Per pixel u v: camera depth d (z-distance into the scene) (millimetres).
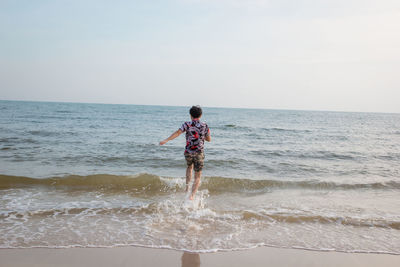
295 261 3207
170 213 4707
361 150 13547
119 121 31922
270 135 20281
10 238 3572
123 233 3844
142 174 6805
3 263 2947
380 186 6855
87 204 5074
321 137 19844
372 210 5105
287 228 4199
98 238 3662
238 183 6703
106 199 5453
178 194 5953
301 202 5562
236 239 3760
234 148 13039
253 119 47500
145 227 4078
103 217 4445
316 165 9594
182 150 11695
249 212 4738
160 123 29984
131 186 6410
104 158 9477
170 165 8867
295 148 13688
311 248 3551
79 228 3977
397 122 54312
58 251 3277
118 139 15133
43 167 7906
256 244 3619
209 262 3127
